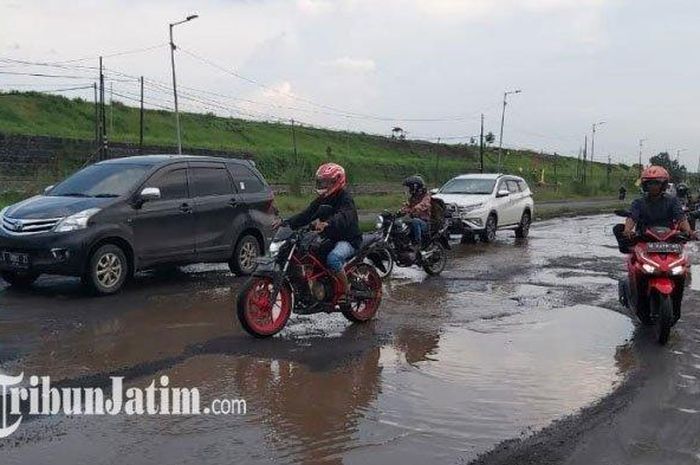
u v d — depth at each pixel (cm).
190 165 1075
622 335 778
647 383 609
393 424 505
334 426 500
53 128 4600
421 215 1183
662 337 731
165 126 5950
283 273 742
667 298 728
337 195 788
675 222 788
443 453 456
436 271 1196
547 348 719
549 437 484
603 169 10706
